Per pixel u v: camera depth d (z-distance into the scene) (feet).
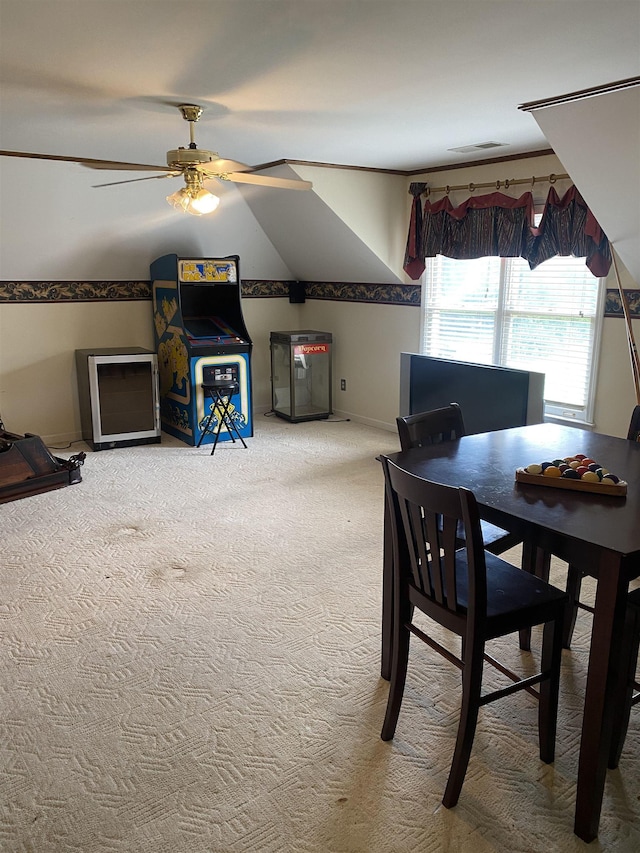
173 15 7.41
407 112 11.74
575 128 10.28
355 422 22.04
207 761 7.04
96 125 12.72
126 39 8.15
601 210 11.61
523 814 6.35
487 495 6.85
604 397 14.90
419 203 18.12
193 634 9.46
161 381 20.63
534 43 8.29
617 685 5.79
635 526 6.05
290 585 10.87
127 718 7.71
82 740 7.35
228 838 6.07
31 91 10.36
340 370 22.52
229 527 13.25
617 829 6.16
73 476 15.71
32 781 6.77
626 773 6.88
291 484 15.79
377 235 18.57
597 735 5.80
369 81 9.86
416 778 6.79
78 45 8.34
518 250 15.83
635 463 7.95
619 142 10.02
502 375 13.53
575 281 15.24
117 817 6.31
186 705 7.94
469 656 6.19
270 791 6.62
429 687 8.28
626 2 7.07
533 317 16.22
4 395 18.63
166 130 13.16
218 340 19.29
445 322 18.56
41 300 18.66
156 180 17.70
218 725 7.59
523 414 13.14
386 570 8.02
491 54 8.71
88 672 8.58
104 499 14.80
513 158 15.75
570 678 8.45
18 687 8.27
